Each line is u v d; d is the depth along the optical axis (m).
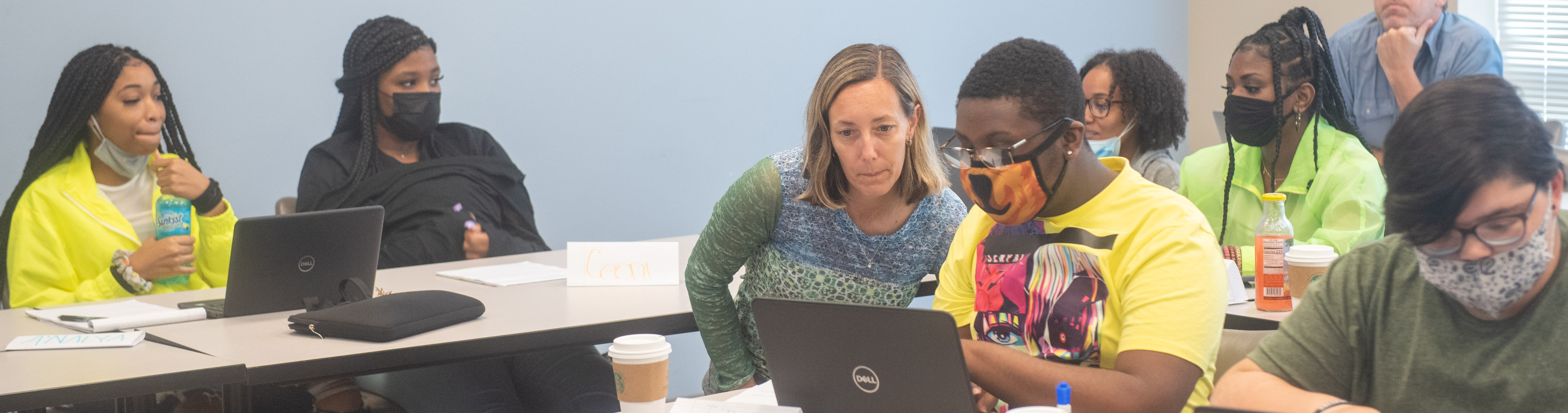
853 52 1.68
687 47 3.81
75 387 1.52
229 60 3.06
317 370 1.70
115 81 2.74
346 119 3.25
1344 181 2.19
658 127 3.79
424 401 2.40
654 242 2.55
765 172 1.86
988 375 1.22
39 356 1.74
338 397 2.39
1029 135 1.24
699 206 3.94
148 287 2.72
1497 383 0.98
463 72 3.38
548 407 2.45
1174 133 2.70
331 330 1.86
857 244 1.90
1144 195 1.27
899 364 1.09
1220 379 1.25
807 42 4.08
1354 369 1.13
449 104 3.36
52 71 2.83
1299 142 2.30
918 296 2.27
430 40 3.30
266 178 3.15
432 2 3.31
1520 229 0.88
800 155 1.88
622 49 3.67
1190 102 5.02
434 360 1.81
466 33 3.37
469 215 3.34
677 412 1.31
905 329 1.07
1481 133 0.87
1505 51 4.02
